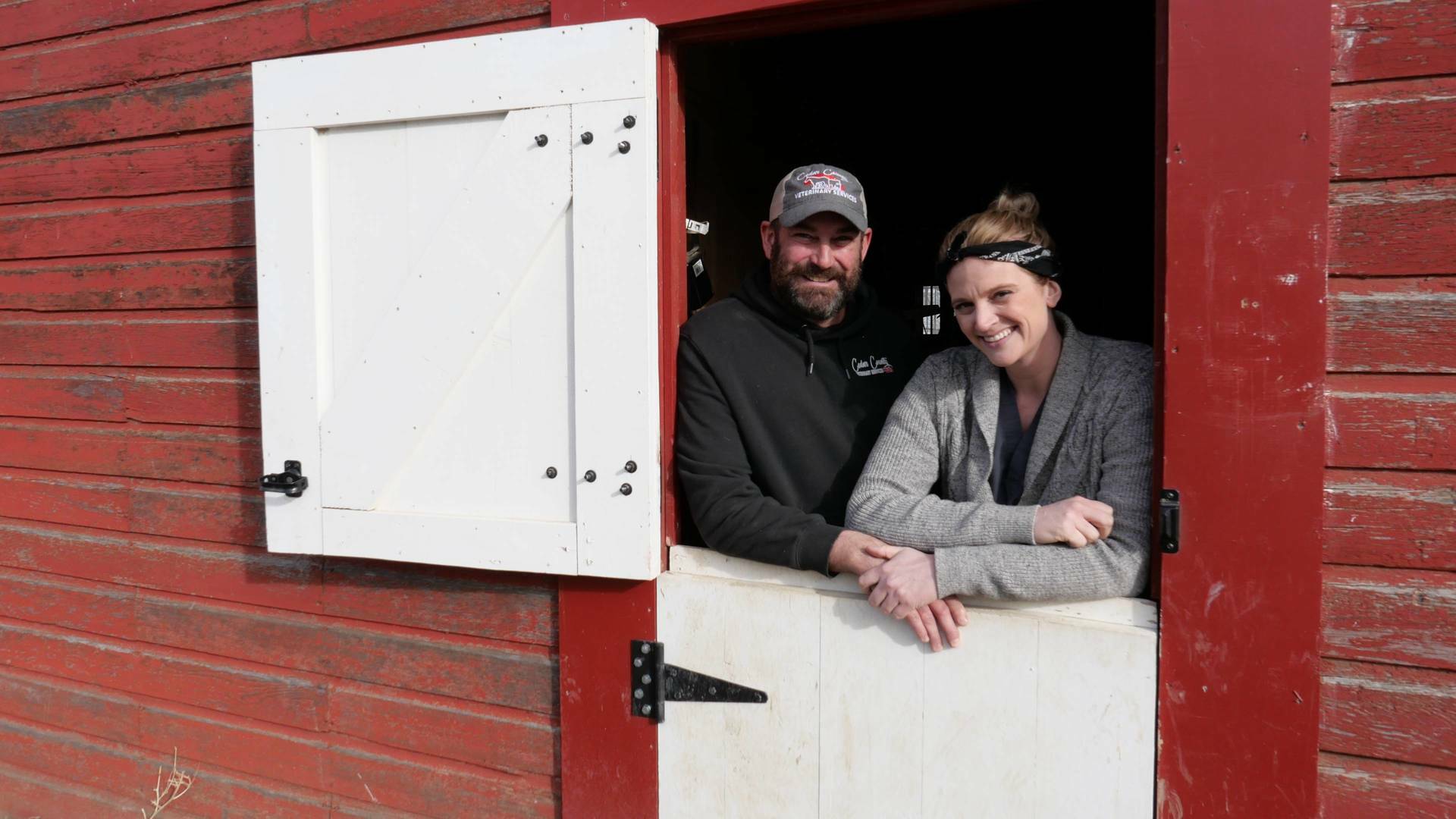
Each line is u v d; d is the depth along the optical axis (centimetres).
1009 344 155
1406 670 141
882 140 470
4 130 269
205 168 239
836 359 190
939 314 471
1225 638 148
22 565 279
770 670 180
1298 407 143
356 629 227
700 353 184
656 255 182
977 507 156
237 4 230
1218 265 146
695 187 302
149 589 258
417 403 197
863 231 187
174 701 255
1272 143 143
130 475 258
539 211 186
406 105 194
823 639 175
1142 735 154
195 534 248
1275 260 143
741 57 336
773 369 185
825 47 395
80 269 261
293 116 204
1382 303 140
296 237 206
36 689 277
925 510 159
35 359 271
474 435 195
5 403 279
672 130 187
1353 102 140
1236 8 143
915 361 198
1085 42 397
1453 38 135
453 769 217
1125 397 155
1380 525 141
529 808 208
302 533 209
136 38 245
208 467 245
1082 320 460
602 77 180
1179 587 150
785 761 180
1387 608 141
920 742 169
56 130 261
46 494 273
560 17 190
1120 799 156
